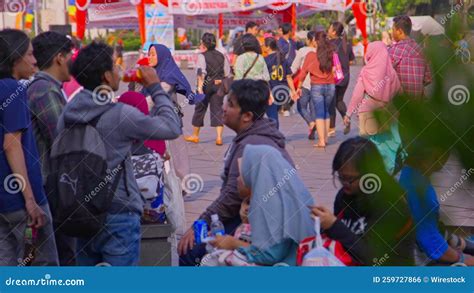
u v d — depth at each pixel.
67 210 4.34
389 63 7.75
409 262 4.03
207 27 22.00
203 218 4.73
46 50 4.98
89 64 4.38
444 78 3.05
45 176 4.92
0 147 4.38
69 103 4.41
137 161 5.59
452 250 4.18
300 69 12.79
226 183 4.84
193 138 12.61
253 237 4.17
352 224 4.10
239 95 4.64
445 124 3.08
